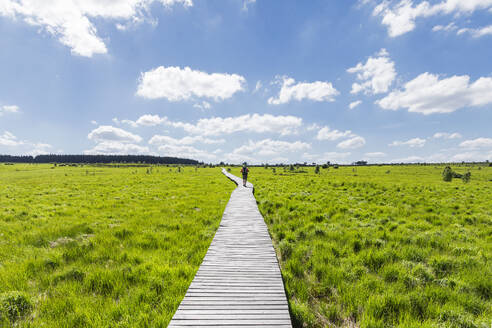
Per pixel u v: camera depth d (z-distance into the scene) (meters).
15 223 9.98
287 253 7.30
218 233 8.51
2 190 21.25
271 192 20.17
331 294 5.12
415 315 4.27
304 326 4.23
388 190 22.17
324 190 21.72
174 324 3.81
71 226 9.54
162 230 9.45
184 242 8.06
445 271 5.93
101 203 14.84
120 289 5.00
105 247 7.43
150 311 4.31
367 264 6.38
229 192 20.73
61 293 4.82
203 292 4.71
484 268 5.88
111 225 10.04
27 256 6.59
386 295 4.73
